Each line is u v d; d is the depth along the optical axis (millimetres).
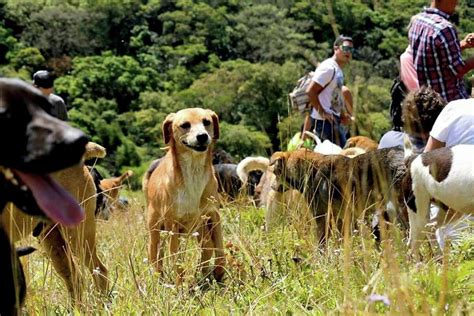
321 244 6945
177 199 7328
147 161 56562
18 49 71750
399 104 8969
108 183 12641
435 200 6816
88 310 5594
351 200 7273
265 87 48344
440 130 7352
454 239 6492
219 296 6105
